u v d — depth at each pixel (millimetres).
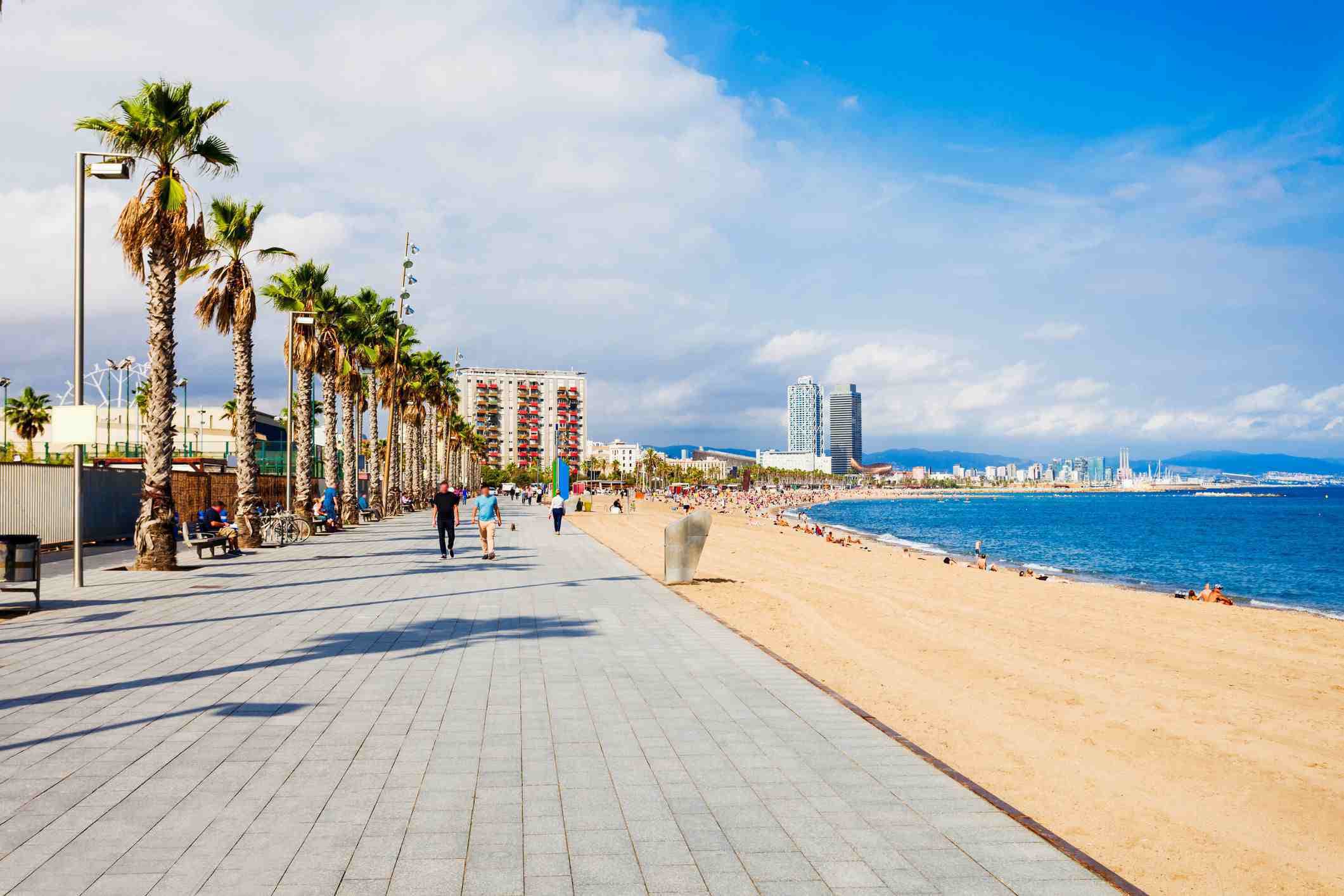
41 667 8508
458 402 83000
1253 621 16438
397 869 3975
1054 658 11984
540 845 4289
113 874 3877
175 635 10383
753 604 16000
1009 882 3939
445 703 7219
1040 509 173750
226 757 5652
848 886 3871
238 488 24094
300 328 31203
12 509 22172
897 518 121562
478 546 26750
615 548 27594
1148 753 7566
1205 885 4879
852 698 9172
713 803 4930
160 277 17812
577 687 7875
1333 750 7781
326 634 10523
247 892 3717
